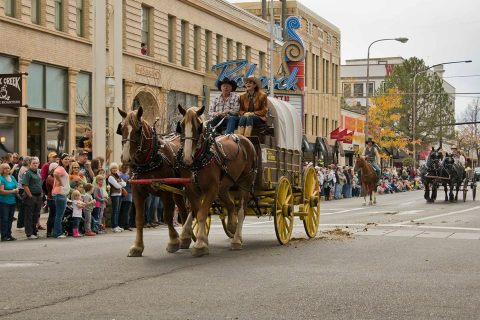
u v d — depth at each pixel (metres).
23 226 21.41
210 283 11.09
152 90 42.69
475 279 11.49
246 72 48.12
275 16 67.25
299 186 18.19
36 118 33.78
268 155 16.06
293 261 13.52
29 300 9.80
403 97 84.69
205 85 48.56
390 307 9.34
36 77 33.62
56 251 15.68
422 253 14.72
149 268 12.71
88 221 20.48
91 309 9.21
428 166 37.50
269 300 9.75
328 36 74.56
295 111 18.22
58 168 19.83
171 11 44.94
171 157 14.42
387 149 74.69
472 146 139.88
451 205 34.69
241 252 15.01
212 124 16.12
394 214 27.75
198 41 48.53
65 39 35.34
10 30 31.75
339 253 14.72
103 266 12.99
